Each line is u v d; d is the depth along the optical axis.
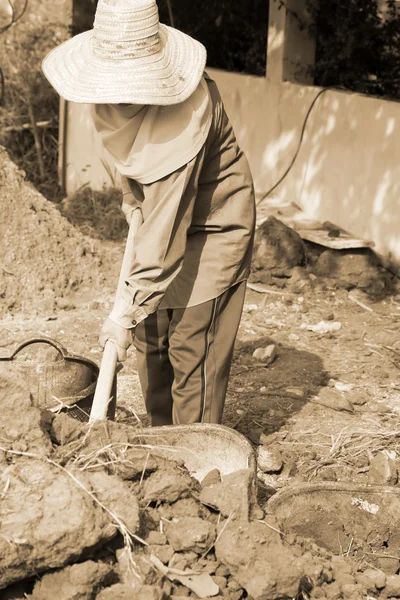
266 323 7.14
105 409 3.60
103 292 7.61
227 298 4.18
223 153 4.02
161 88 3.58
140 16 3.60
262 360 6.35
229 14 10.23
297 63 9.16
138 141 3.71
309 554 3.35
